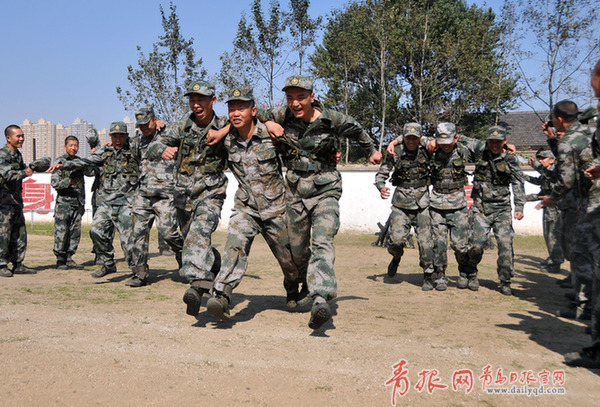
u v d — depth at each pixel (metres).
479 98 31.98
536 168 8.57
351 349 3.82
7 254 7.18
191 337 4.03
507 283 6.44
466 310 5.40
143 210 6.40
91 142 8.15
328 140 4.29
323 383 3.15
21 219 7.43
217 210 4.85
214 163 4.84
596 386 3.26
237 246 4.29
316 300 3.93
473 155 6.54
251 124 4.41
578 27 22.22
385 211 15.77
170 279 7.02
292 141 4.31
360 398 2.95
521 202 6.39
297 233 4.48
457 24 35.06
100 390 2.96
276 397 2.93
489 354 3.80
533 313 5.30
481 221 6.49
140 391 2.96
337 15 34.03
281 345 3.88
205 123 5.54
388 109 35.22
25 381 3.05
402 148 6.74
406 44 32.22
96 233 7.09
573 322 4.93
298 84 4.07
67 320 4.48
